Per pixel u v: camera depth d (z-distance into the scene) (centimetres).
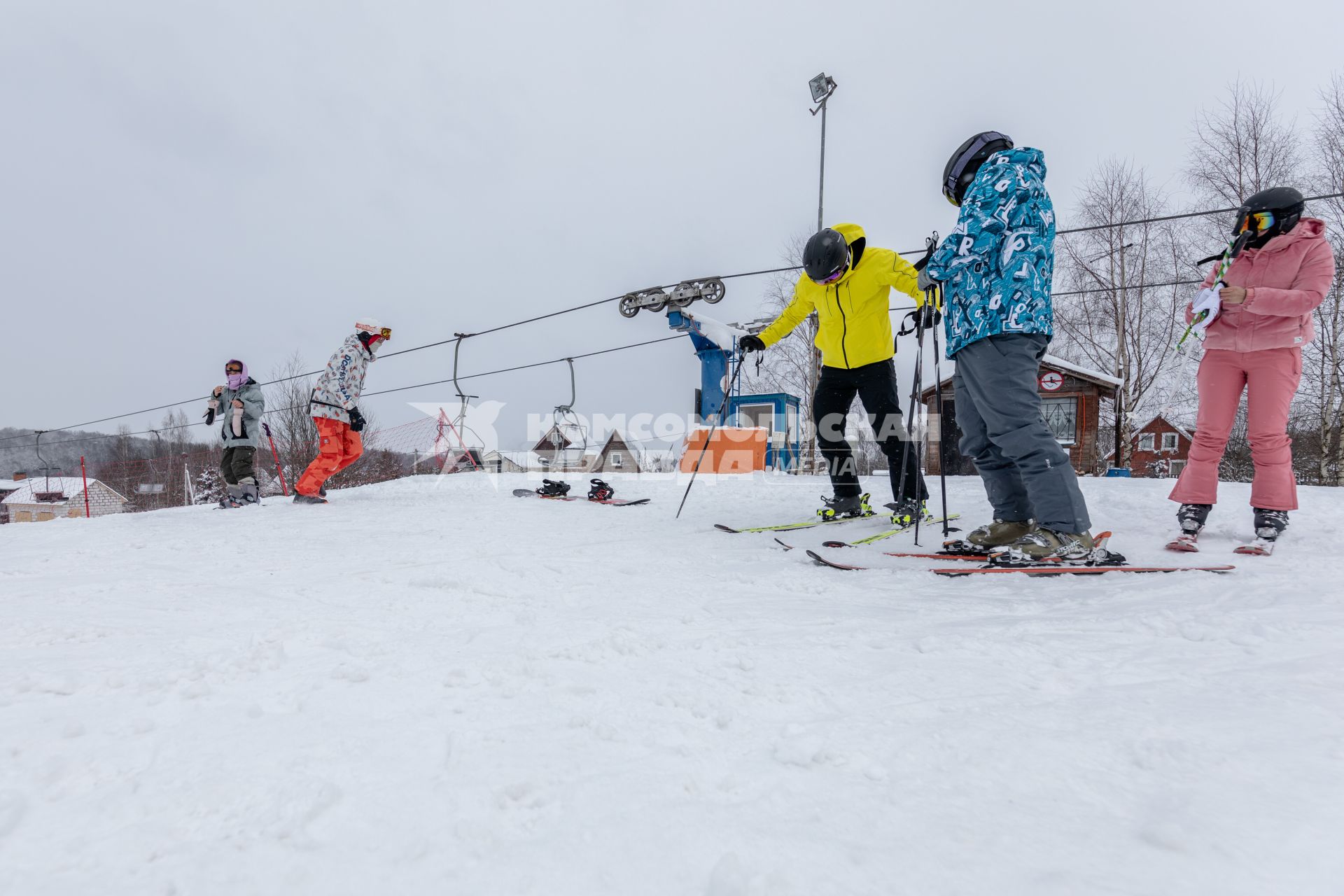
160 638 140
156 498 2417
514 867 58
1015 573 204
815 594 185
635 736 87
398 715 95
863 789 72
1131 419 1386
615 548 280
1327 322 1191
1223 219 1327
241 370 552
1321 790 66
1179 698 95
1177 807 64
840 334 361
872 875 56
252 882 57
